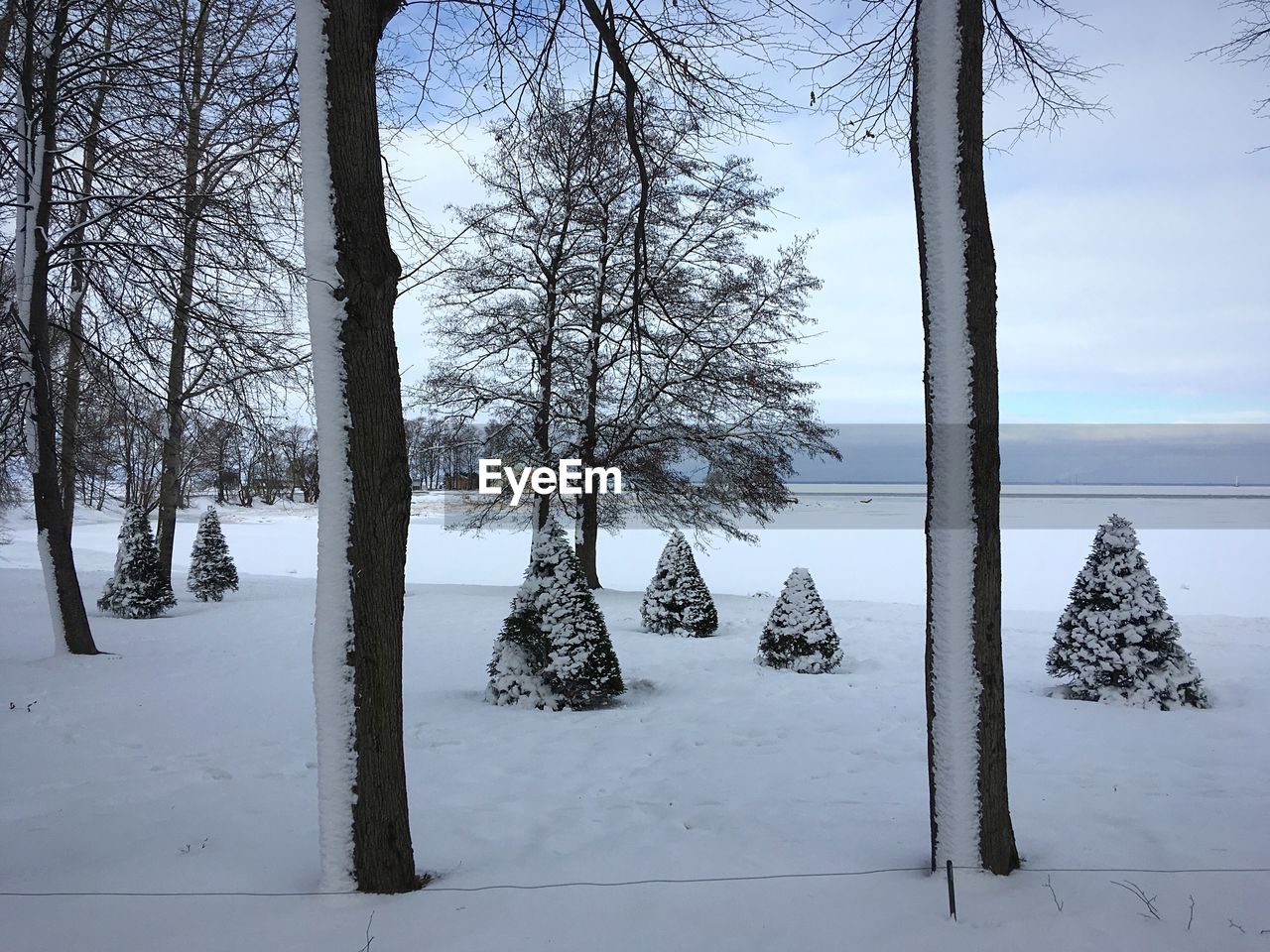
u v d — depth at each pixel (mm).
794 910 3713
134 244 10633
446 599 18250
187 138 11398
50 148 10984
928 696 4168
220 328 11109
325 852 3938
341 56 3910
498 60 6180
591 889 3959
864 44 5586
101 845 4617
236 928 3561
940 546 4074
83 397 13828
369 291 3932
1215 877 4008
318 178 3904
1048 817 5027
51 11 10906
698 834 4836
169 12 10820
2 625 14234
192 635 13945
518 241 20047
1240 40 6410
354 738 3949
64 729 7590
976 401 4016
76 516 46406
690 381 18969
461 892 3928
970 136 4043
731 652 12250
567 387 20922
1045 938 3402
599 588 20578
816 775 6262
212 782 6027
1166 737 7324
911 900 3781
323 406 3928
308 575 26203
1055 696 9125
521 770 6441
